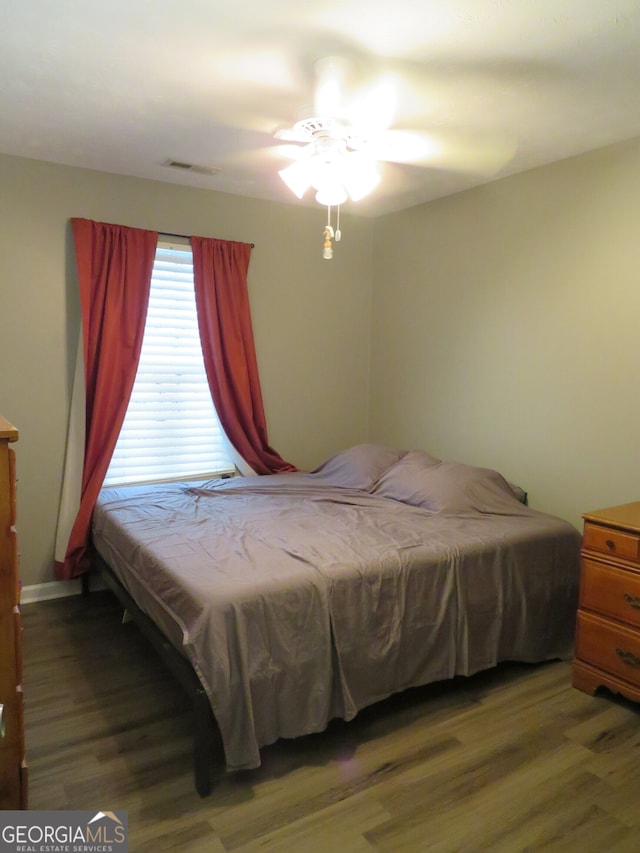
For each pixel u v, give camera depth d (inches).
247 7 68.9
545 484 131.3
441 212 152.3
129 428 143.6
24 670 105.5
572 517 126.2
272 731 79.5
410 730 89.4
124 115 101.3
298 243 164.1
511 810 73.2
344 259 172.4
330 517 117.9
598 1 67.0
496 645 101.7
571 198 121.6
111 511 121.0
